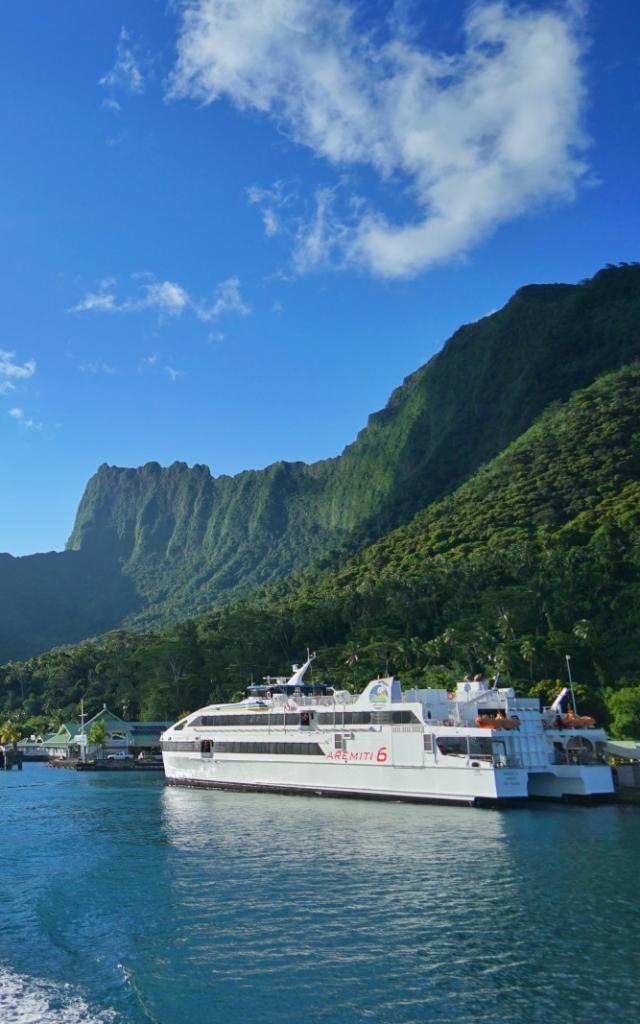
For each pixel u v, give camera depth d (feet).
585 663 428.56
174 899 125.59
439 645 469.57
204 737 277.85
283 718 252.42
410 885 130.11
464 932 106.22
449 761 212.84
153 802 256.11
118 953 101.14
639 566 487.61
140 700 637.30
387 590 588.91
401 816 198.08
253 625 634.84
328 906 119.14
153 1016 83.20
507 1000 85.46
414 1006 84.53
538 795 226.58
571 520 635.25
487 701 229.86
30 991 89.86
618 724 318.65
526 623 476.54
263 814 210.79
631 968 93.15
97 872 146.51
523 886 128.26
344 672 493.77
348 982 90.68
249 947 102.22
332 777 235.61
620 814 199.82
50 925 113.09
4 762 476.13
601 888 126.41
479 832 175.22
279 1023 81.41
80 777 405.59
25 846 176.35
